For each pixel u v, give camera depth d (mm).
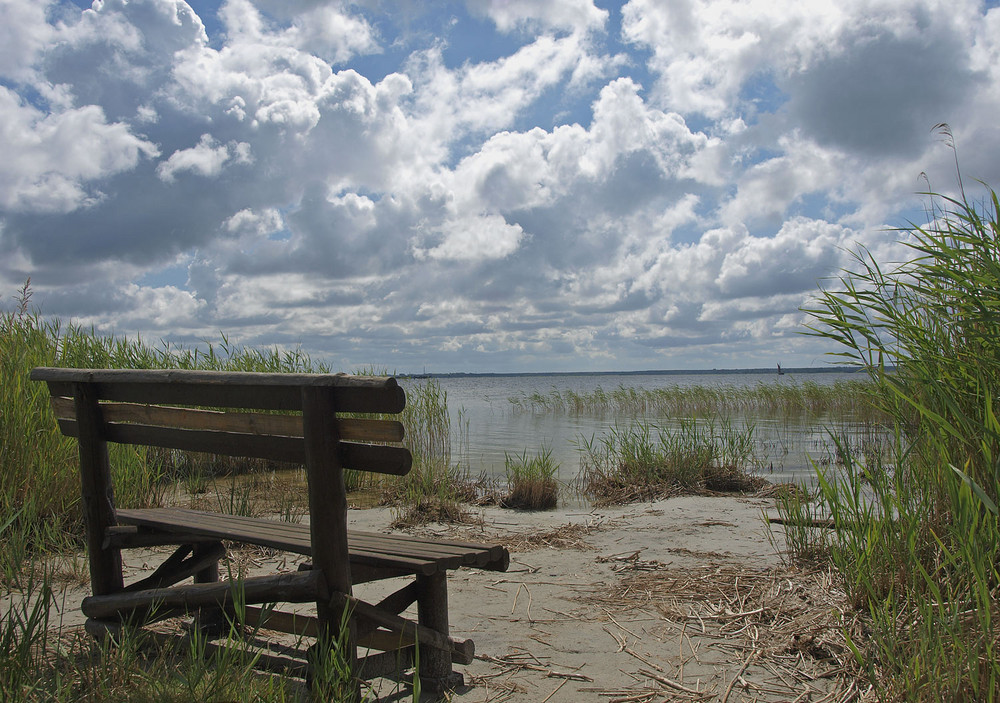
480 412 26531
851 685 2938
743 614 3877
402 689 3061
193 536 3781
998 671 2426
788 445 13258
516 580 4805
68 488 5547
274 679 2859
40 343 7281
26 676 2580
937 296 3623
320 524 2701
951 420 3555
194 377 2961
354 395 2629
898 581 3449
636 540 5961
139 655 3180
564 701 2941
